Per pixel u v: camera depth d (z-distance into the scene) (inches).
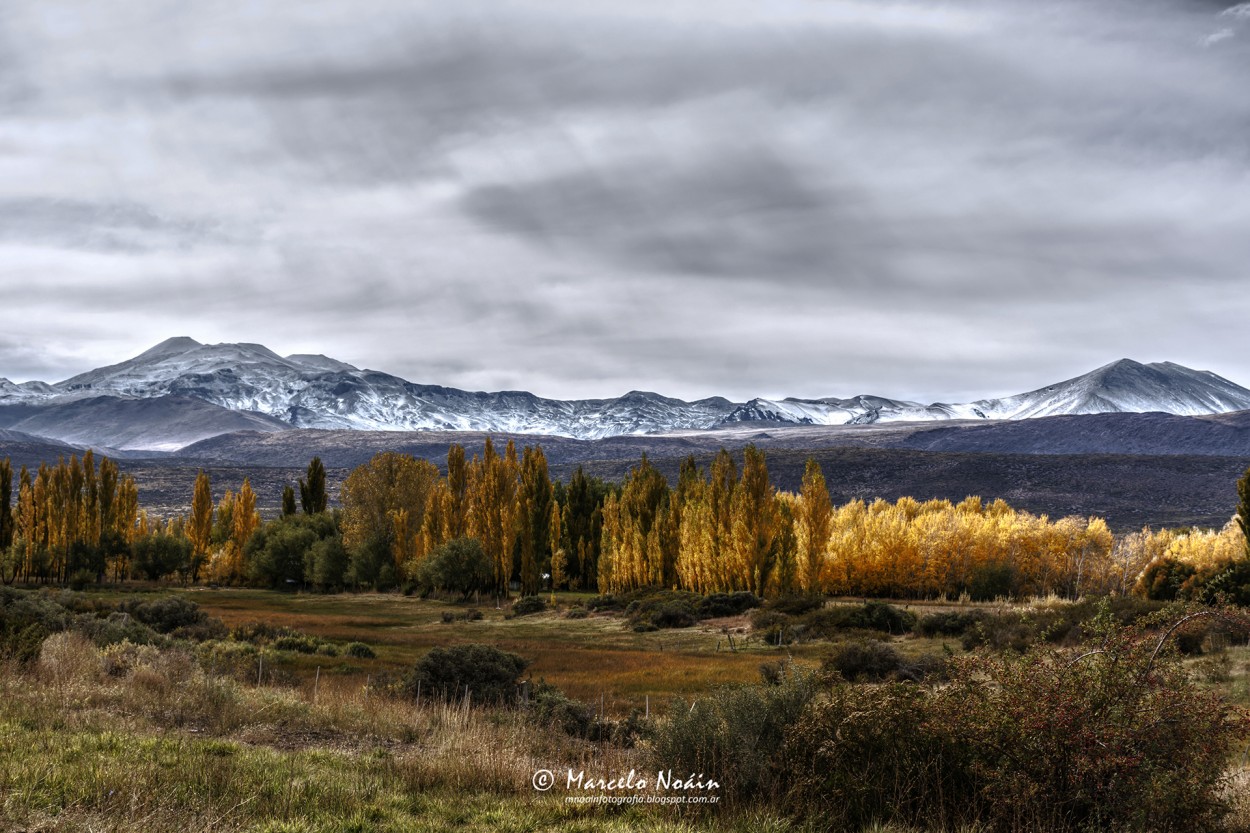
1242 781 378.9
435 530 3479.3
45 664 661.9
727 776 390.6
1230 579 1705.2
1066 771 331.9
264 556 3811.5
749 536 2625.5
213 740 493.0
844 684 414.9
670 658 1551.4
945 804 355.9
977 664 374.0
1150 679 336.2
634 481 3390.7
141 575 3959.2
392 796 391.9
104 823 309.9
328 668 1259.2
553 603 2930.6
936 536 2977.4
